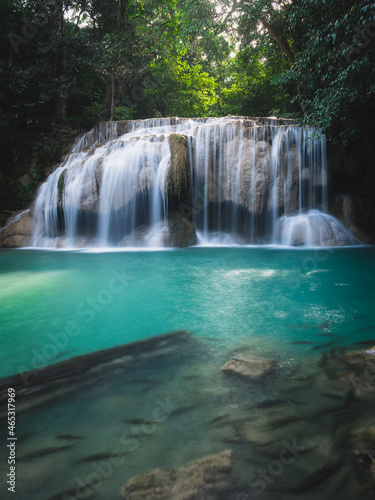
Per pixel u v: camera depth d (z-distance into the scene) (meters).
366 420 1.84
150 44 22.45
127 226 13.36
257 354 2.85
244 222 13.41
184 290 5.55
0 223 15.68
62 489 1.41
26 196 18.00
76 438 1.75
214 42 24.00
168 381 2.37
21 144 18.81
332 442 1.66
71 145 19.38
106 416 1.95
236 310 4.33
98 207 13.30
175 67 29.47
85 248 12.70
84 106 24.55
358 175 13.54
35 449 1.67
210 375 2.45
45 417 1.94
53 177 14.78
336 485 1.40
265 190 12.86
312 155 13.16
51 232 14.27
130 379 2.41
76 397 2.16
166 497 1.35
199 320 3.93
